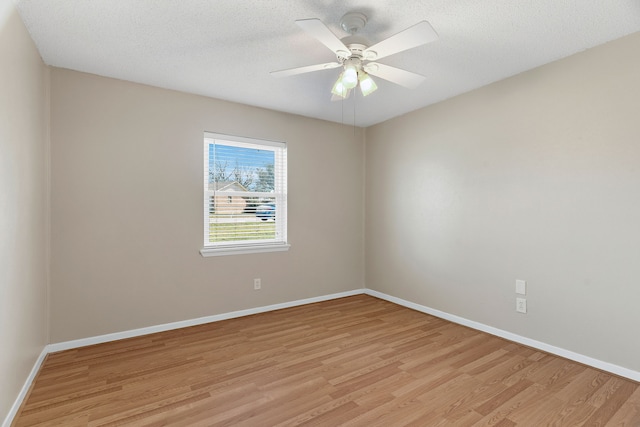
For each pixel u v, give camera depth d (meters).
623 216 2.18
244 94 3.21
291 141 3.83
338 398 1.95
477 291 3.09
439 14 1.91
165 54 2.40
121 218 2.86
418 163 3.68
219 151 3.42
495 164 2.93
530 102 2.67
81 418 1.76
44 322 2.47
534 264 2.66
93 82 2.73
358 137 4.42
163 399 1.94
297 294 3.89
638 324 2.12
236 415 1.79
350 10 1.87
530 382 2.12
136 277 2.92
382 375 2.22
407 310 3.70
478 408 1.85
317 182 4.05
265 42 2.23
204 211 3.31
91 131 2.73
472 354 2.55
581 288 2.38
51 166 2.56
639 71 2.10
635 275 2.13
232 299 3.44
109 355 2.52
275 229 3.79
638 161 2.11
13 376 1.78
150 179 2.98
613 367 2.23
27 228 2.05
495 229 2.93
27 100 2.05
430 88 3.07
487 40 2.21
